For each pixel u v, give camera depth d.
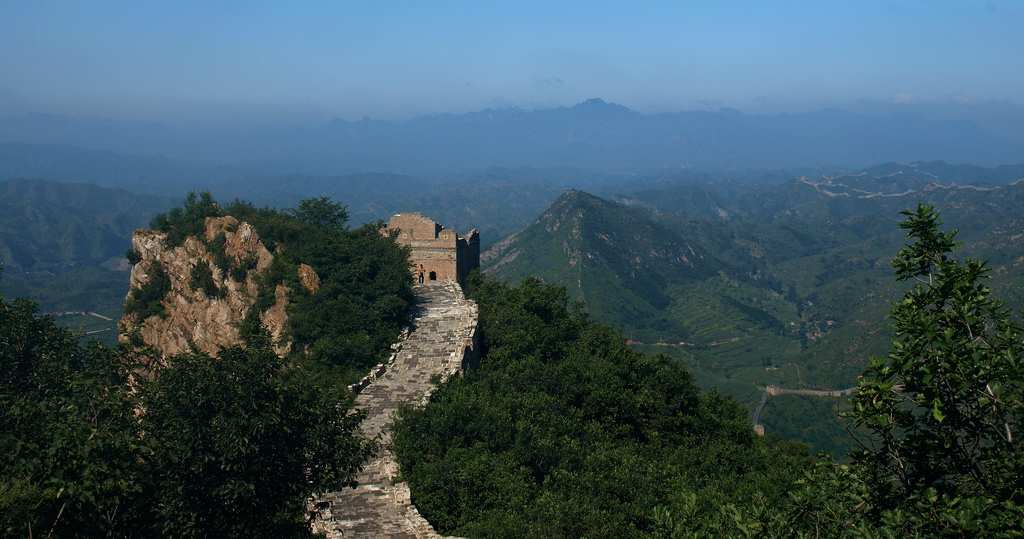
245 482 22.09
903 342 17.61
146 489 21.28
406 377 50.66
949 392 17.03
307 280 65.00
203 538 22.34
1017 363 16.06
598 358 59.94
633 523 32.47
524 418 43.31
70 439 20.17
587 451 41.47
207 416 22.55
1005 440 16.72
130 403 22.86
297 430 24.55
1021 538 14.58
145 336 71.69
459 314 66.56
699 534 19.59
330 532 29.23
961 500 15.94
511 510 32.31
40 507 19.44
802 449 60.03
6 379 30.47
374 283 62.62
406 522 31.19
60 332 33.56
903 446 17.97
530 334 60.31
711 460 48.41
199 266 71.75
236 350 24.25
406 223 85.56
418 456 36.88
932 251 18.52
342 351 54.53
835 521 17.73
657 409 54.44
